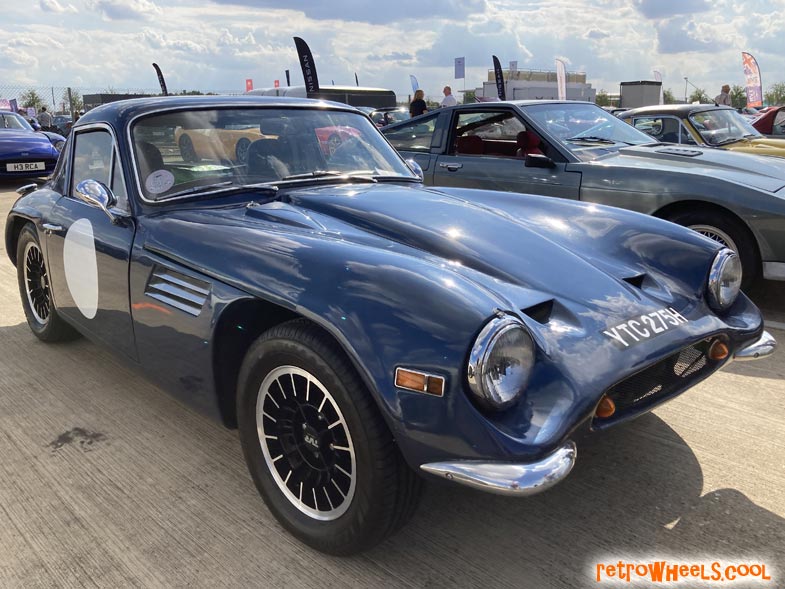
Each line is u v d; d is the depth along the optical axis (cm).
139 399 328
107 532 226
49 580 203
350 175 316
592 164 505
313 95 1984
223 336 228
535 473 164
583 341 196
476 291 185
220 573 205
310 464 210
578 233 277
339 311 185
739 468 257
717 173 463
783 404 313
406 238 240
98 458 273
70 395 333
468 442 169
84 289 309
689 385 225
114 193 292
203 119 298
